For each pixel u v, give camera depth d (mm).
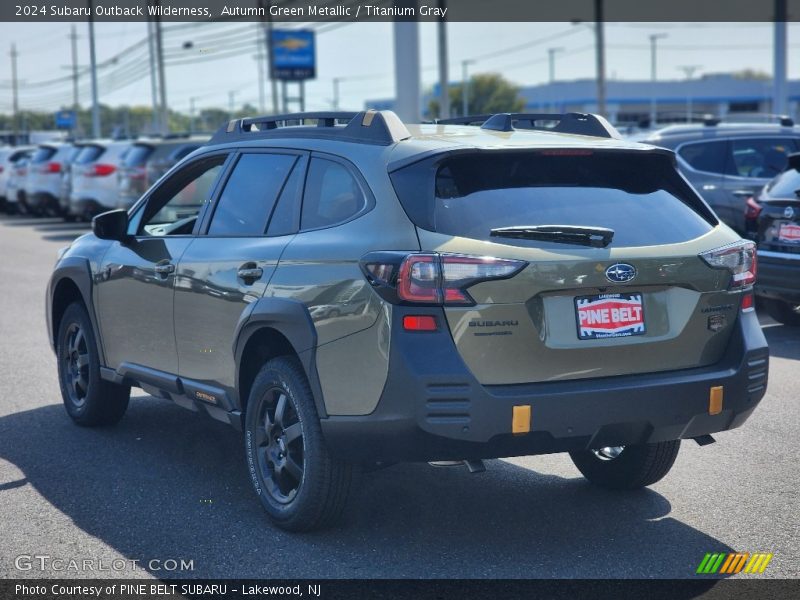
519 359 4055
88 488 5367
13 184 31094
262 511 4984
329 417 4297
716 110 96312
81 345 6645
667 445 5008
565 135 4766
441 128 4934
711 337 4430
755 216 9359
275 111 48906
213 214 5410
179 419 6871
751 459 5809
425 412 3986
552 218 4211
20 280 14914
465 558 4379
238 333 4832
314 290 4391
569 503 5090
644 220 4383
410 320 4020
